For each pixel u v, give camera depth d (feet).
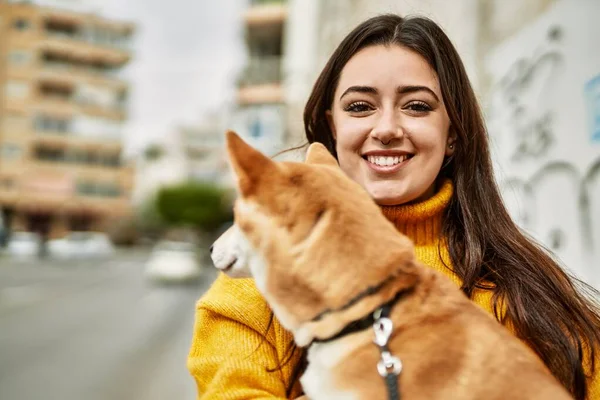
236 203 4.42
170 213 150.20
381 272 3.99
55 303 43.42
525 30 14.21
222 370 4.48
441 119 5.16
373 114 5.10
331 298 3.99
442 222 5.38
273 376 4.57
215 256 4.62
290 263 4.09
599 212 10.55
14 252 101.09
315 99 5.74
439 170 5.35
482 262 5.05
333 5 29.48
